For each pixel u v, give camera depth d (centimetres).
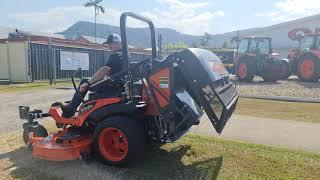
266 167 497
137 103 474
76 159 493
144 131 481
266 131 707
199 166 498
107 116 486
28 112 573
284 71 1853
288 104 1064
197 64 445
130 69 486
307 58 1789
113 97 496
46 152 478
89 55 2305
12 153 543
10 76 2017
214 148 578
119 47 520
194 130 705
